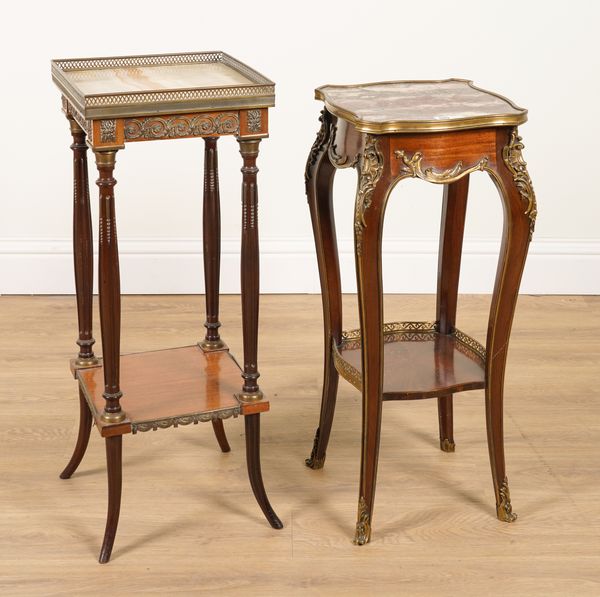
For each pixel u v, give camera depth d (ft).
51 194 14.87
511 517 9.57
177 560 9.00
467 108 8.64
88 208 9.37
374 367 8.86
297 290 15.34
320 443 10.36
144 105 7.95
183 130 8.18
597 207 15.16
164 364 9.89
